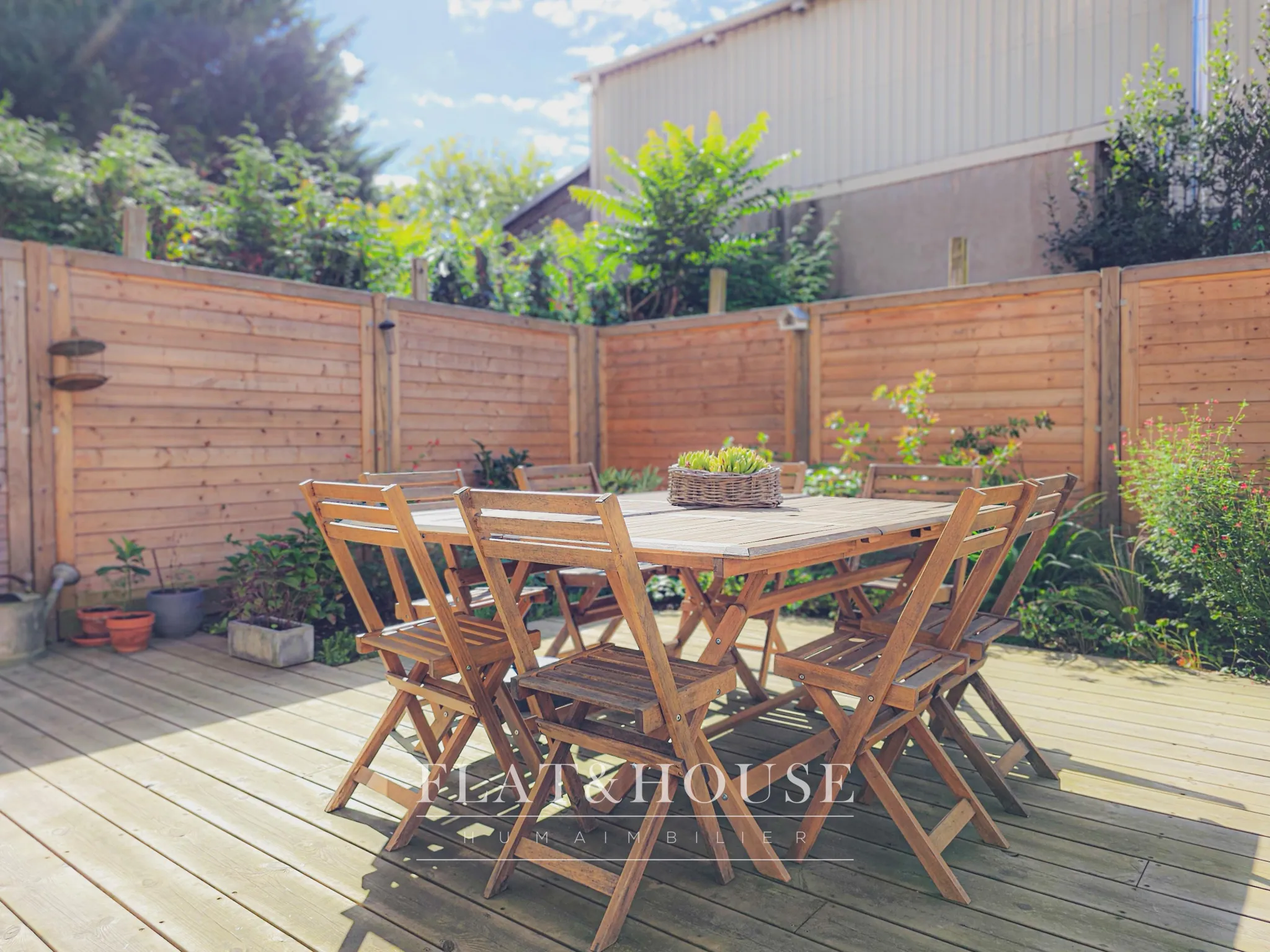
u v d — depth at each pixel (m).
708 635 4.87
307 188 8.10
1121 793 2.75
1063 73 8.38
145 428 5.13
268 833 2.52
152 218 7.60
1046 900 2.10
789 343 6.87
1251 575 4.16
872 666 2.50
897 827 2.48
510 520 2.15
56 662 4.51
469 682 2.45
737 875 2.25
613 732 2.26
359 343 6.21
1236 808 2.62
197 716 3.60
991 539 2.47
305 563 4.87
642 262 9.54
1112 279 5.44
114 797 2.78
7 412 4.64
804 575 5.51
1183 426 5.05
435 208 21.45
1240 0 7.48
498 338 7.17
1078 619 4.71
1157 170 7.00
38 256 4.71
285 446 5.79
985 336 5.98
